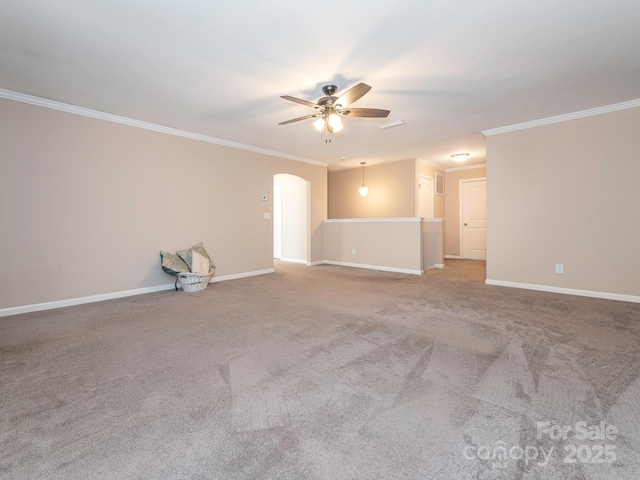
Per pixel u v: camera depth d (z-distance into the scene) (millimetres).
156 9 1974
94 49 2430
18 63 2633
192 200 4746
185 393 1799
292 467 1259
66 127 3574
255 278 5355
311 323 2984
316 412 1617
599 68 2762
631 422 1511
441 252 6477
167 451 1350
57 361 2197
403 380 1924
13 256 3273
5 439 1421
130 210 4098
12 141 3240
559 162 4012
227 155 5199
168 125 4320
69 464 1277
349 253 6816
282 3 1931
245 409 1646
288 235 7574
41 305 3438
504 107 3682
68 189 3602
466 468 1250
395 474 1223
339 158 6660
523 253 4344
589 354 2246
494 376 1956
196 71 2787
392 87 3127
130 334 2711
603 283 3775
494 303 3635
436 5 1956
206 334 2705
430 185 7535
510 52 2500
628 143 3572
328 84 3047
